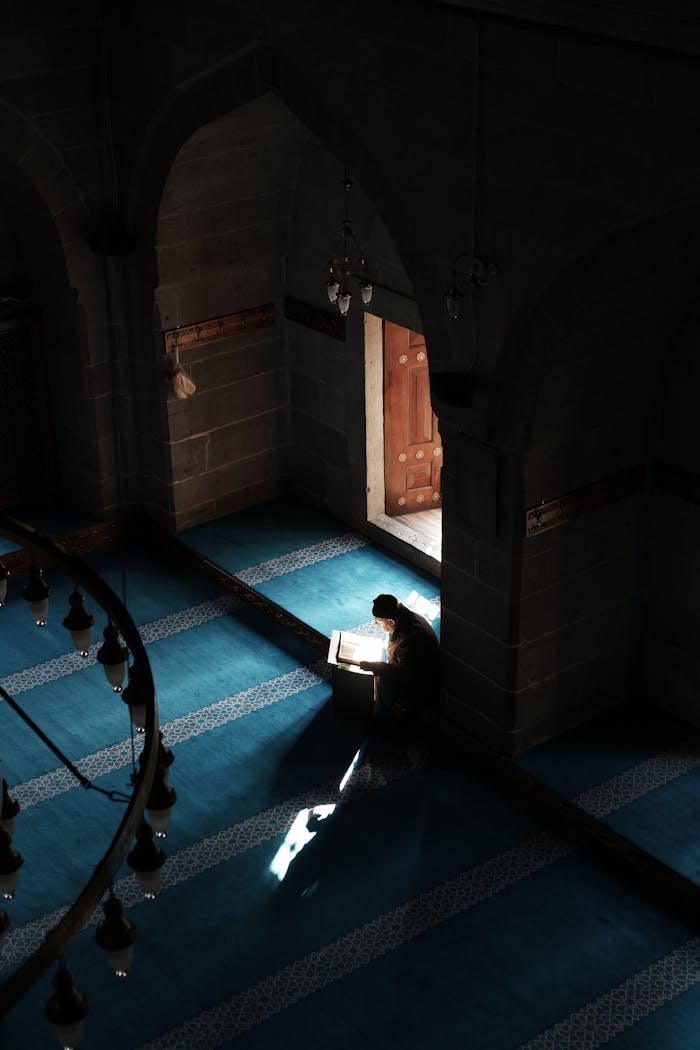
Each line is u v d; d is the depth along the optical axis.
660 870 9.33
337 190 11.73
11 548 12.94
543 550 9.64
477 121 8.44
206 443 13.09
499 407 9.21
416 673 10.59
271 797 10.25
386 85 8.96
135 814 5.65
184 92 10.73
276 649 11.95
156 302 12.13
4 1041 8.24
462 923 9.09
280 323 13.03
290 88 9.78
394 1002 8.49
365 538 13.16
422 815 10.05
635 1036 8.23
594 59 7.60
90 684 11.48
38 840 9.83
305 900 9.29
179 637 12.11
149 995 8.57
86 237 12.01
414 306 11.40
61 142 11.47
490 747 10.40
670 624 10.42
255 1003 8.51
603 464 9.66
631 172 7.70
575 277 8.40
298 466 13.73
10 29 10.78
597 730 10.56
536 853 9.68
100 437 13.03
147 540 13.58
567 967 8.73
